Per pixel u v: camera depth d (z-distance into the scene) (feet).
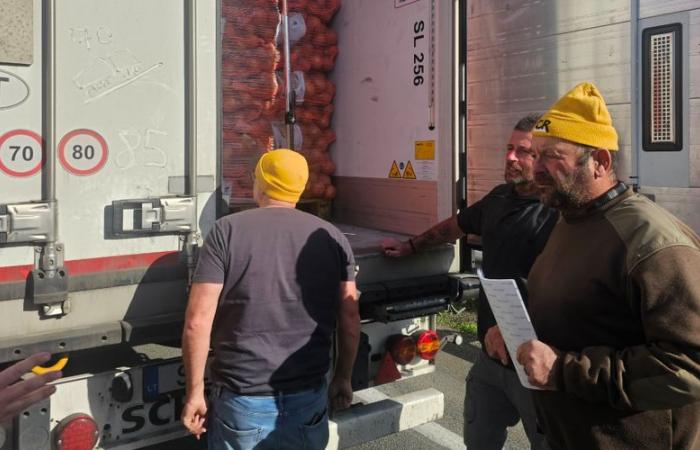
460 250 10.57
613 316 5.17
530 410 7.83
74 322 6.92
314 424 7.37
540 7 10.84
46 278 6.59
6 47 6.24
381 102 12.29
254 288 6.97
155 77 7.22
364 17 12.64
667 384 4.57
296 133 12.87
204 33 7.50
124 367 7.85
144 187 7.22
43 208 6.50
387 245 9.77
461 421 12.85
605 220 5.30
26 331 6.65
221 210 7.76
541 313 5.67
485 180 11.72
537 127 5.58
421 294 9.80
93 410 7.54
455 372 15.46
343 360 8.15
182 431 8.17
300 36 12.82
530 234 8.09
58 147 6.66
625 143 10.36
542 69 10.81
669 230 4.90
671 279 4.68
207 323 6.88
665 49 9.80
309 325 7.24
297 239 7.27
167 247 7.42
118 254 7.11
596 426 5.25
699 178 9.57
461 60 10.66
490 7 11.60
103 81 6.88
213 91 7.63
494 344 6.57
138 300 7.30
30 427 7.14
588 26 10.57
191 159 7.43
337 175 13.75
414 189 11.56
